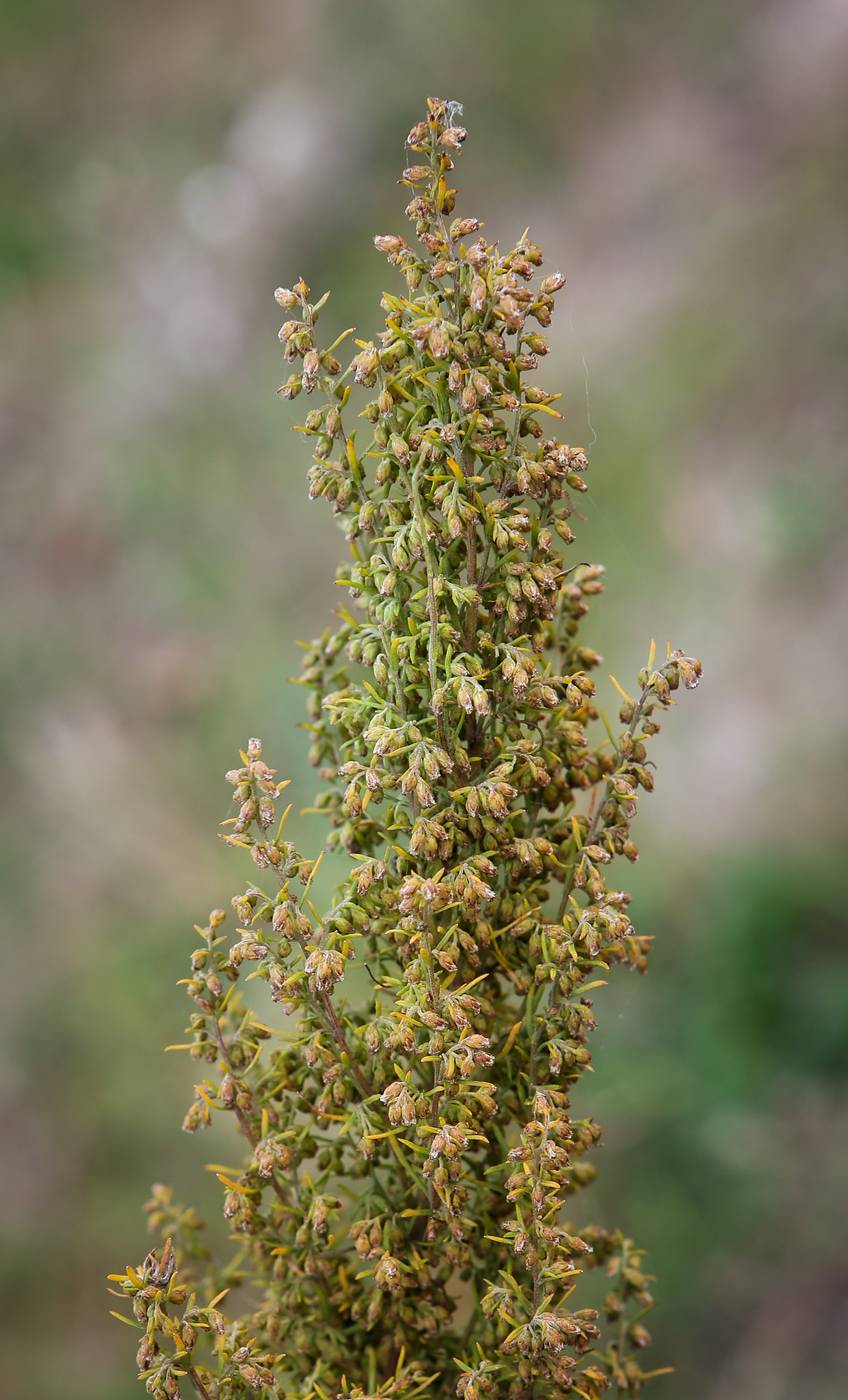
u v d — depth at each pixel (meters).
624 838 1.37
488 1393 1.27
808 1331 3.68
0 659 6.86
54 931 5.55
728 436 6.59
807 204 7.24
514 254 1.25
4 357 8.71
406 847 1.68
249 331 8.38
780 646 5.74
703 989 4.54
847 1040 4.28
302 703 6.13
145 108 10.05
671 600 6.07
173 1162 4.70
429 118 1.25
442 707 1.27
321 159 8.88
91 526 7.50
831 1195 3.96
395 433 1.32
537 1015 1.35
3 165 9.81
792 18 8.45
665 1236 3.97
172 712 6.47
